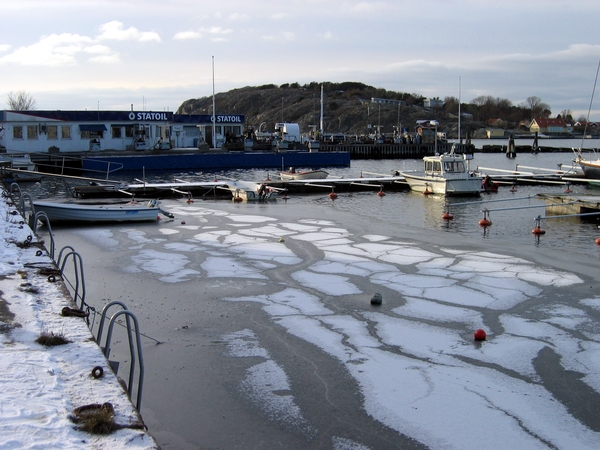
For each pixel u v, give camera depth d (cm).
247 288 1410
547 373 941
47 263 947
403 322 1172
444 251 1838
